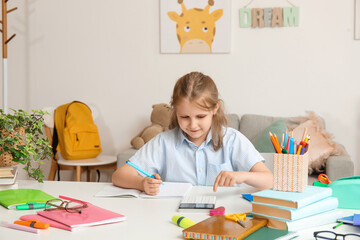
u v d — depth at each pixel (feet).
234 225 3.32
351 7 10.29
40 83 11.84
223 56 10.93
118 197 4.54
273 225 3.42
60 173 11.82
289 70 10.68
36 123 5.17
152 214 3.89
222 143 5.38
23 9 11.76
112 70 11.51
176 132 5.56
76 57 11.65
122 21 11.37
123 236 3.30
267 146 9.38
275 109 10.80
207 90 4.76
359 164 10.48
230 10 10.78
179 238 3.25
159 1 11.13
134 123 11.50
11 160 4.84
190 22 10.96
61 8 11.62
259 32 10.73
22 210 4.03
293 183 3.63
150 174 5.08
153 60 11.30
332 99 10.53
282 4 10.59
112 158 10.69
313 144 9.12
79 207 3.92
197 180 5.42
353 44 10.36
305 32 10.53
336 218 3.64
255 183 4.54
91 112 11.08
